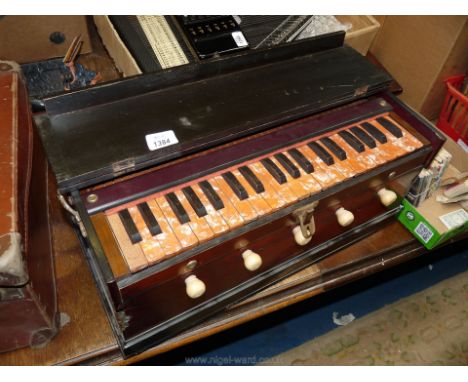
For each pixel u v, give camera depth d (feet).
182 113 2.72
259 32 3.71
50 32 3.89
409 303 4.91
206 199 2.57
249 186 2.67
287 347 4.49
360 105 3.21
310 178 2.77
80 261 3.16
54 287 2.88
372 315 4.78
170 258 2.37
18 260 2.06
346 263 3.42
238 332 4.56
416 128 3.13
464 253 5.43
